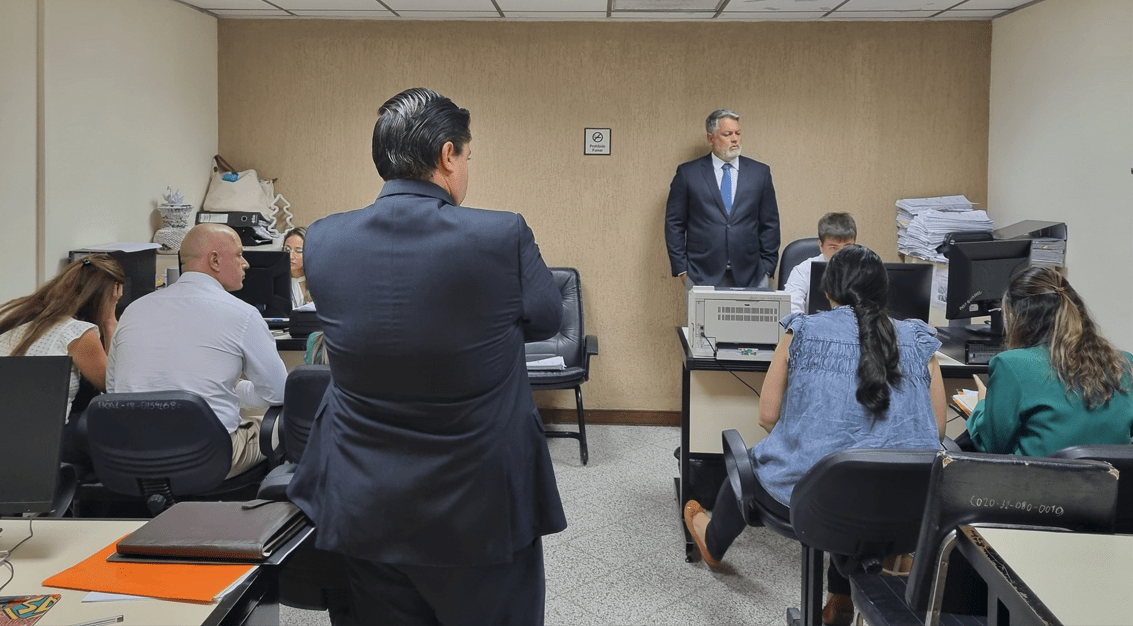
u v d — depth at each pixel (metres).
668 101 5.16
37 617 1.33
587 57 5.15
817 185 5.19
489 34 5.16
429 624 1.60
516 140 5.23
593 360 5.37
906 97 5.12
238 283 2.91
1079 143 4.16
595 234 5.27
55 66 3.76
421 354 1.40
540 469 1.55
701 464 3.66
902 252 5.10
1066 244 4.27
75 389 2.87
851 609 2.59
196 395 2.53
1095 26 4.00
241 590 1.41
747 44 5.11
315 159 5.28
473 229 1.42
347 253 1.46
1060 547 1.48
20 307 2.86
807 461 2.29
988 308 3.41
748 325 3.25
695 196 4.83
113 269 3.00
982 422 2.39
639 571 3.20
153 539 1.51
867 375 2.25
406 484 1.44
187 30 4.85
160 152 4.61
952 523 1.59
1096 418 2.24
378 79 5.21
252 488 3.05
